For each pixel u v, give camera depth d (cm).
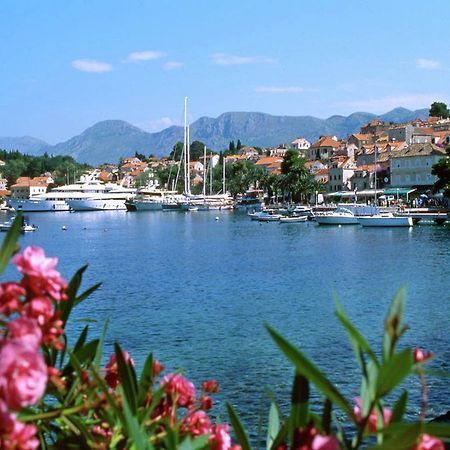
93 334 2906
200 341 2800
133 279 5216
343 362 2395
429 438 240
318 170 19975
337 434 270
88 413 312
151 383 330
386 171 16438
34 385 207
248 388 2089
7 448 209
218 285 4753
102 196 19925
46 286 271
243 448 316
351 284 4678
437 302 3744
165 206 19125
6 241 275
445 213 11181
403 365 223
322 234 9806
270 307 3719
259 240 9019
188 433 303
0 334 259
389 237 8869
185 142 19788
